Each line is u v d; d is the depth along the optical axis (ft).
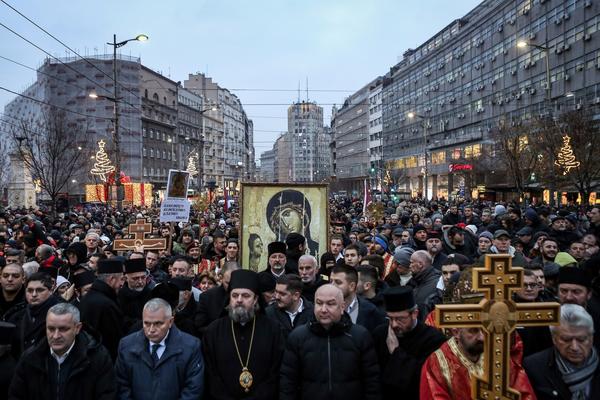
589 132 82.12
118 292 19.84
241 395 14.25
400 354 13.62
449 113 208.95
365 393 13.53
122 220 75.72
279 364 14.79
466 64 193.47
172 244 39.58
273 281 18.02
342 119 418.31
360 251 30.71
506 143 95.20
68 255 29.86
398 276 24.85
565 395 11.50
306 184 32.42
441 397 10.59
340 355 13.57
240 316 14.46
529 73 149.79
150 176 231.50
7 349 15.01
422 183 232.12
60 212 94.63
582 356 11.29
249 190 32.19
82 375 13.55
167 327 14.30
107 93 210.59
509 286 9.85
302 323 17.33
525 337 14.70
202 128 318.04
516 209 42.73
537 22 145.38
